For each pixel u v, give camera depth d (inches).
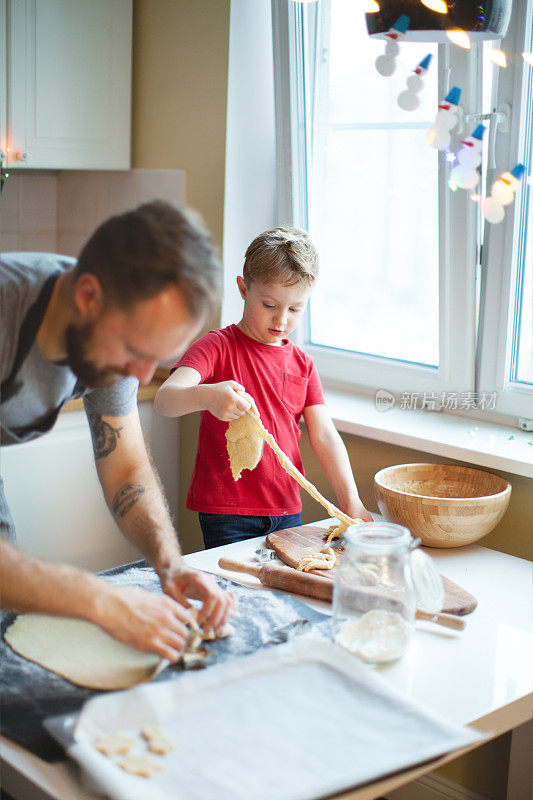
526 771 70.0
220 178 93.3
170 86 97.3
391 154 88.2
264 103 94.9
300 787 36.7
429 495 73.8
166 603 46.6
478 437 77.9
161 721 41.0
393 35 56.9
